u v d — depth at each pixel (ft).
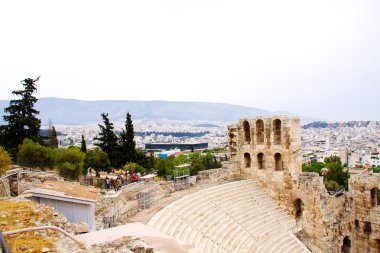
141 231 60.49
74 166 181.78
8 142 217.97
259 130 193.57
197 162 373.61
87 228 71.36
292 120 177.27
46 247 48.19
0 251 32.89
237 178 196.95
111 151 291.99
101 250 47.11
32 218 60.18
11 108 228.22
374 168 474.49
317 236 166.20
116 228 62.28
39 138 230.89
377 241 175.22
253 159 192.54
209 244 119.44
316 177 168.04
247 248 132.98
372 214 174.40
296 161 179.52
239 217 150.92
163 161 361.51
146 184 153.48
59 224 61.31
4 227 54.03
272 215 168.04
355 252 179.83
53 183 101.19
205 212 142.00
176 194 156.35
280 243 147.64
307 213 170.09
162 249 53.06
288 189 178.40
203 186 174.60
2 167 133.39
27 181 135.64
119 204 120.57
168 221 120.78
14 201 71.26
